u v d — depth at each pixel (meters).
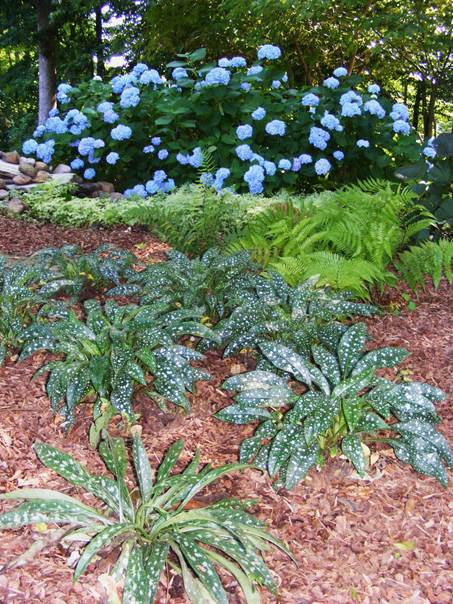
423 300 4.98
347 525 2.73
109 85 8.88
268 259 4.89
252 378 3.14
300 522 2.74
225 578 2.41
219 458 3.13
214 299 4.18
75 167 8.38
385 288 5.09
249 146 7.64
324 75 14.14
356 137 8.01
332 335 3.60
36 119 17.86
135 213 6.04
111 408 3.07
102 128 8.50
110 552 2.40
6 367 3.61
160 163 8.27
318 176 8.09
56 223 6.70
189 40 12.85
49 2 14.29
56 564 2.36
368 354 3.20
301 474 2.77
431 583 2.46
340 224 4.85
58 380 3.15
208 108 7.89
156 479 2.76
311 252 4.97
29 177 7.93
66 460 2.56
